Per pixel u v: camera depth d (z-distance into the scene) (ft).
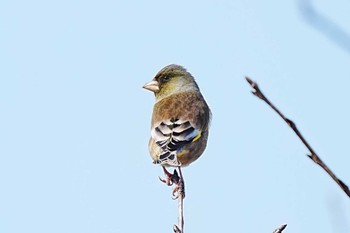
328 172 13.82
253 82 13.82
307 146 13.84
